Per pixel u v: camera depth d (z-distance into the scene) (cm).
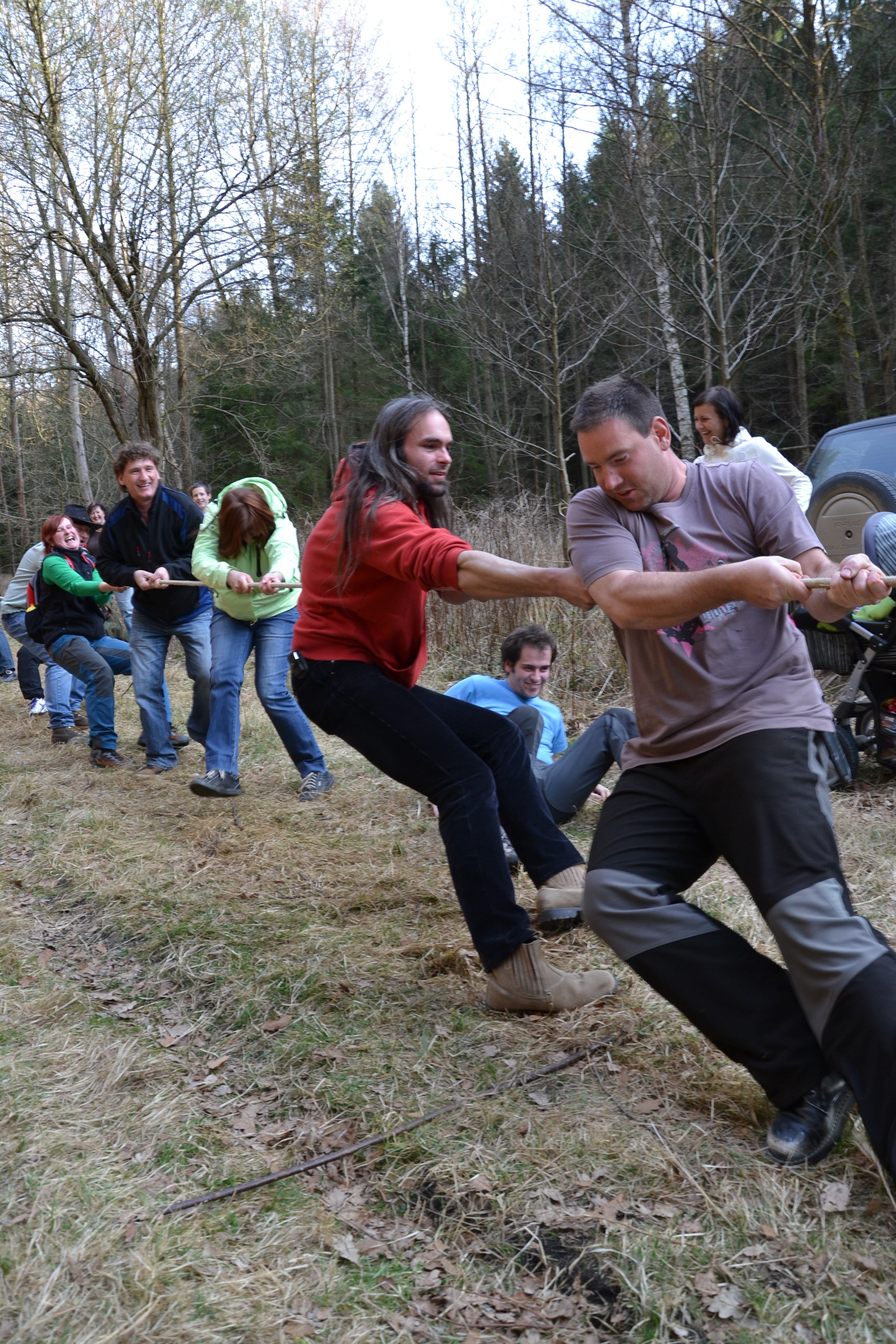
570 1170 216
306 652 293
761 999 213
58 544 616
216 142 1310
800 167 943
